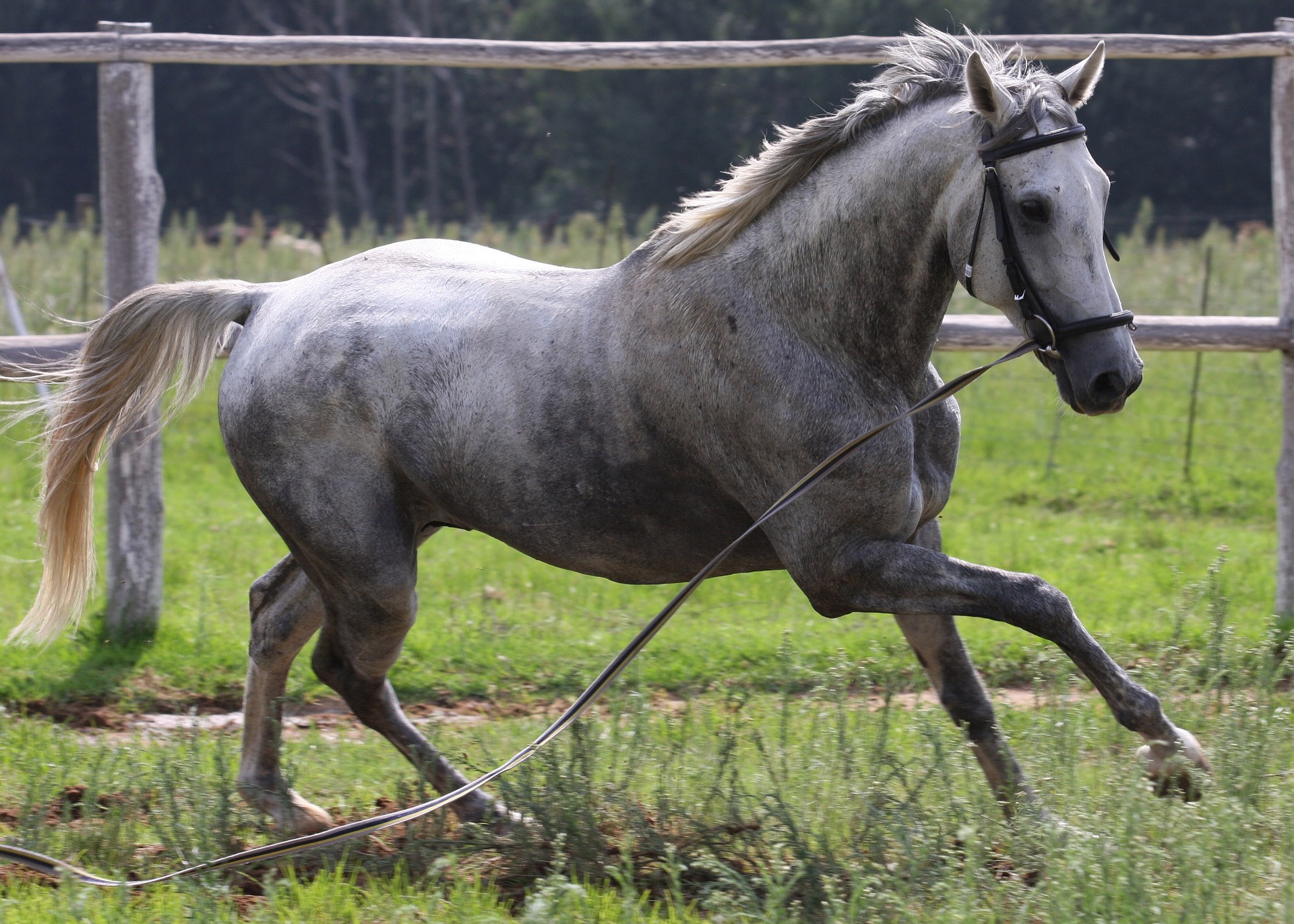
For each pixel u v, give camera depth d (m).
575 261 26.12
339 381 7.98
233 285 8.75
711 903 6.54
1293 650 8.63
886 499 7.14
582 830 7.57
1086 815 7.37
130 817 8.20
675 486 7.57
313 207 73.50
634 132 59.50
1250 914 6.32
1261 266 27.27
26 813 8.05
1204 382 23.95
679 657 11.91
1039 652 11.49
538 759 8.14
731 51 11.95
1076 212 6.59
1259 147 60.88
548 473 7.65
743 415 7.25
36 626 8.98
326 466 8.05
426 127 74.00
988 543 16.33
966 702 7.78
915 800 7.37
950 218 6.91
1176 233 37.38
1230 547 16.16
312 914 6.92
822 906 6.73
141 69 12.01
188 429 22.77
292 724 11.00
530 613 13.42
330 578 8.27
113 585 12.46
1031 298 6.71
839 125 7.21
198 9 72.88
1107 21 60.09
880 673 10.62
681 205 7.66
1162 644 11.84
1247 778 7.34
